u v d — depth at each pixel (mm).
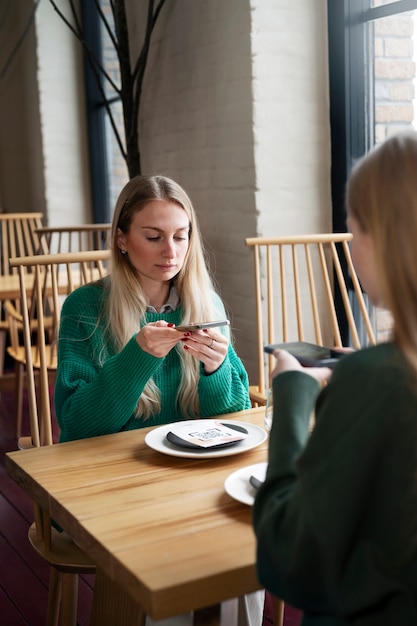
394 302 736
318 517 730
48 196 5035
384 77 2729
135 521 1052
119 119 4656
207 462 1299
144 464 1297
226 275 3209
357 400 735
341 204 2977
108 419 1546
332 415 748
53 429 3643
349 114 2895
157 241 1668
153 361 1512
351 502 729
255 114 2879
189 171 3447
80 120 5047
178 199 1697
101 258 1934
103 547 973
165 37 3527
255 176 2910
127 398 1533
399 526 732
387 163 753
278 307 2998
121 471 1265
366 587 738
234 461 1303
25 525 2650
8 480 3053
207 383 1640
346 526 730
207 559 926
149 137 3814
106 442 1427
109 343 1682
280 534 780
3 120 5398
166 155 3658
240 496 1109
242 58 2906
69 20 4941
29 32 5012
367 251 795
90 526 1037
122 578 922
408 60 2604
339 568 743
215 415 1674
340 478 727
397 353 741
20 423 3566
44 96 4934
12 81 5363
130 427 1657
